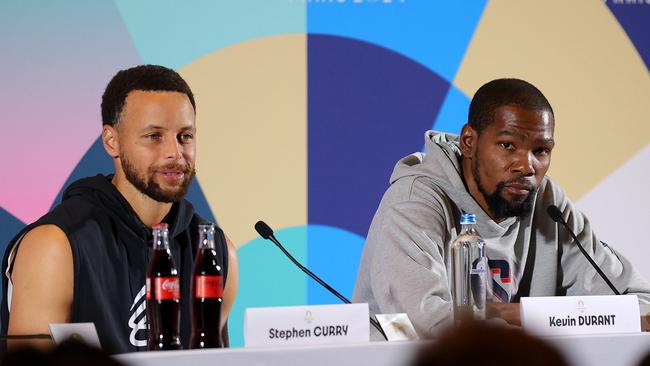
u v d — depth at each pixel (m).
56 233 5.75
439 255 7.29
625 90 10.55
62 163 9.11
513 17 10.31
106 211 5.98
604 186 10.47
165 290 5.38
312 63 9.77
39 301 5.68
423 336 6.71
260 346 4.76
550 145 7.66
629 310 5.63
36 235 5.78
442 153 7.76
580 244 7.35
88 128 9.19
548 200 8.00
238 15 9.59
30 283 5.70
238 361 4.53
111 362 2.19
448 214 7.59
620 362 5.14
